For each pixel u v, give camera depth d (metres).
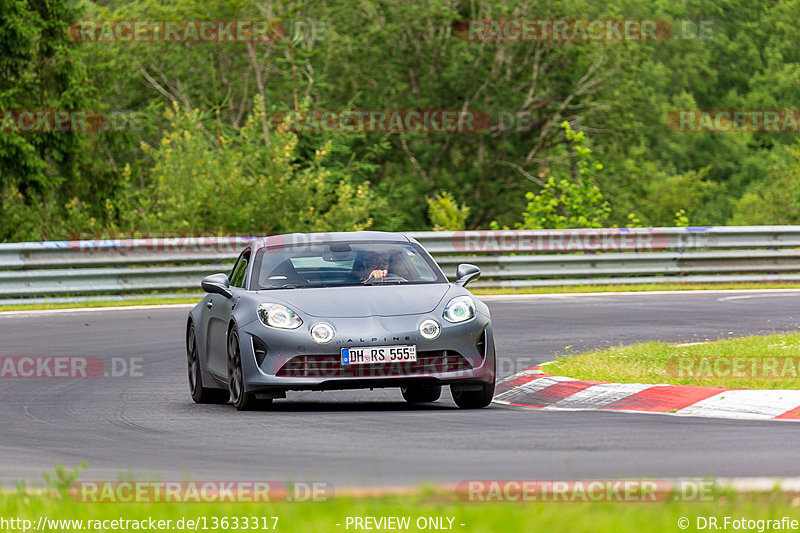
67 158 133.38
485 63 165.38
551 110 167.25
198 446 27.03
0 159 125.56
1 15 127.31
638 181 182.50
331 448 25.98
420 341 32.62
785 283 82.12
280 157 105.38
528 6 162.38
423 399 37.34
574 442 26.14
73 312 67.62
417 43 163.38
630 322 57.88
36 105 131.00
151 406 36.12
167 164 105.56
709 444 25.44
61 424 32.19
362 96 163.75
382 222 154.38
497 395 37.09
